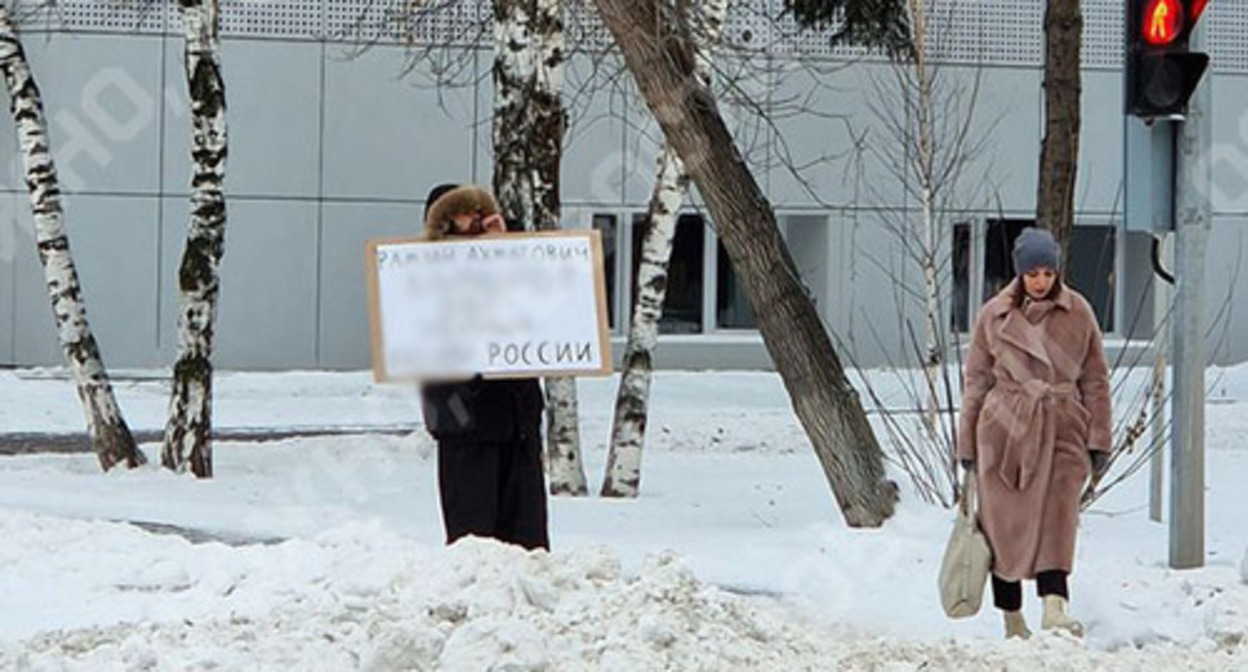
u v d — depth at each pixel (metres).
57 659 11.48
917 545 17.56
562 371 13.84
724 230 18.55
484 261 13.83
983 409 13.67
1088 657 12.36
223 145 25.12
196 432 25.23
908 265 45.91
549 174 22.52
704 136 18.28
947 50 39.03
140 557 16.08
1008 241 44.62
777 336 18.66
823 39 42.75
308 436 33.47
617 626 11.74
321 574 14.97
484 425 14.22
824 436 18.69
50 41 41.50
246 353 45.53
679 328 48.00
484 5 32.25
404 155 45.75
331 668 11.29
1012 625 13.70
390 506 21.39
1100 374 13.70
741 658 11.58
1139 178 17.41
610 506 21.45
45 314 45.00
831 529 18.47
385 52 45.38
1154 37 16.64
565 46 25.97
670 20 18.05
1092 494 20.39
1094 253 46.91
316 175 45.56
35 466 26.61
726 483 24.83
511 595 12.33
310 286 45.75
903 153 41.22
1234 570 16.64
